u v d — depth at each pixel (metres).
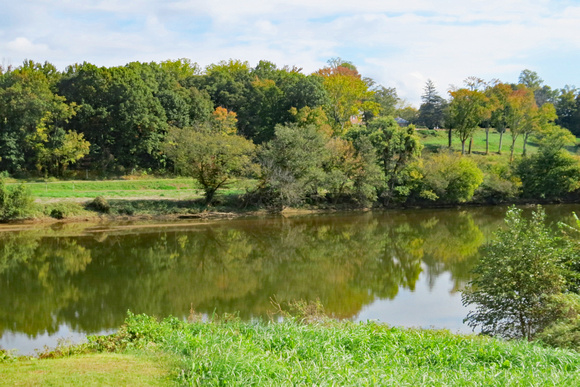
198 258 33.62
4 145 62.81
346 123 91.31
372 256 34.56
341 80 90.19
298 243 39.41
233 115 82.31
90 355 12.04
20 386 9.01
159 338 13.54
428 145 99.62
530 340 15.81
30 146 64.06
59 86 74.19
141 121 70.44
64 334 18.77
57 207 46.44
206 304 23.02
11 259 32.31
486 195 68.06
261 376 9.47
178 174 72.25
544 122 94.38
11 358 13.83
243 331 14.04
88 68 71.88
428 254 35.06
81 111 70.12
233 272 29.83
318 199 60.59
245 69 112.94
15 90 62.19
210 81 94.62
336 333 13.02
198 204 53.78
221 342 11.84
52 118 67.56
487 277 17.81
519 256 17.06
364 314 21.50
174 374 9.95
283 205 56.22
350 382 9.24
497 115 93.88
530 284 16.69
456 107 92.25
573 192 72.31
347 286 26.52
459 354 11.50
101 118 70.31
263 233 43.81
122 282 27.09
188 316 20.89
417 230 46.12
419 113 136.75
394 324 20.00
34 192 52.81
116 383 9.32
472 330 18.88
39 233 41.22
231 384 9.19
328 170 59.59
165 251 35.72
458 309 22.33
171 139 53.12
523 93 95.06
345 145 60.62
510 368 10.55
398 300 23.81
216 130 71.12
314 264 32.06
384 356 11.42
